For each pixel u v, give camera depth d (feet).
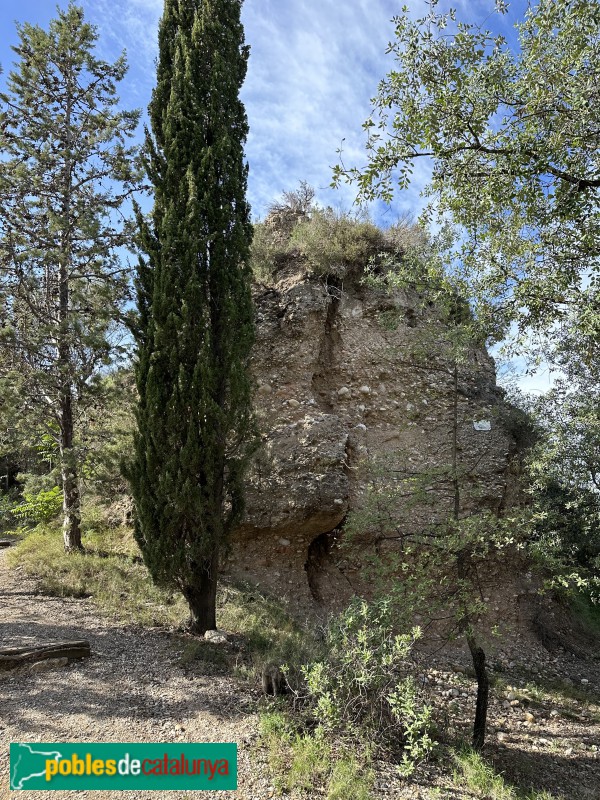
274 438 32.65
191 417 23.20
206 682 18.47
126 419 35.29
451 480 20.63
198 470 23.39
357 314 38.34
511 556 32.71
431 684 24.29
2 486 54.95
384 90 16.06
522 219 16.93
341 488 30.96
